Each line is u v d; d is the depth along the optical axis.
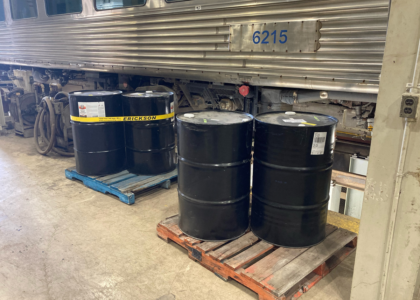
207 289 2.12
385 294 1.77
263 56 3.06
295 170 2.13
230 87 3.85
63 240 2.67
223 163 2.24
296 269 2.06
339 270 2.31
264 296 1.92
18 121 6.09
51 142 4.71
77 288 2.12
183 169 2.38
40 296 2.05
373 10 2.37
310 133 2.06
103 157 3.66
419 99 1.44
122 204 3.33
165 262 2.39
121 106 3.70
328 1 2.56
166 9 3.72
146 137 3.55
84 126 3.55
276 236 2.32
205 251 2.29
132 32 4.20
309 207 2.21
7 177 4.07
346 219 2.96
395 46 1.48
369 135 3.39
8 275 2.24
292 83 2.95
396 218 1.63
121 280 2.20
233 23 3.18
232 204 2.35
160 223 2.66
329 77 2.72
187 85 4.40
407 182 1.56
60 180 3.98
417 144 1.50
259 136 2.26
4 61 7.19
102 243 2.63
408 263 1.65
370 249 1.76
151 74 4.20
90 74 5.88
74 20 5.01
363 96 2.72
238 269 2.12
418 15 1.40
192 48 3.61
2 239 2.69
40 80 6.91
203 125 2.17
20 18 6.24
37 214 3.11
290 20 2.80
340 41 2.59
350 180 3.14
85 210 3.19
